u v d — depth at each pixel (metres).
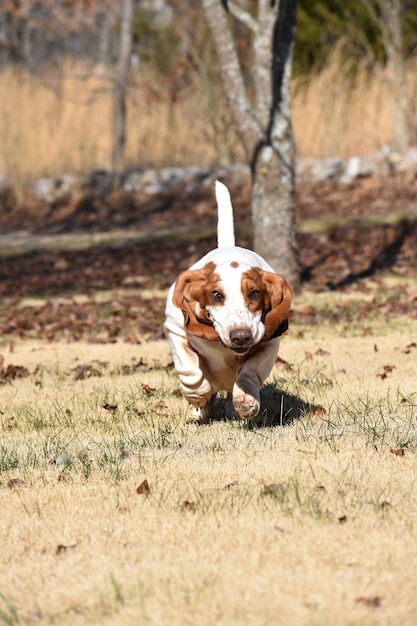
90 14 36.28
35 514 6.38
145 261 22.94
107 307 17.45
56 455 7.82
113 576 5.23
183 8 35.06
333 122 30.81
